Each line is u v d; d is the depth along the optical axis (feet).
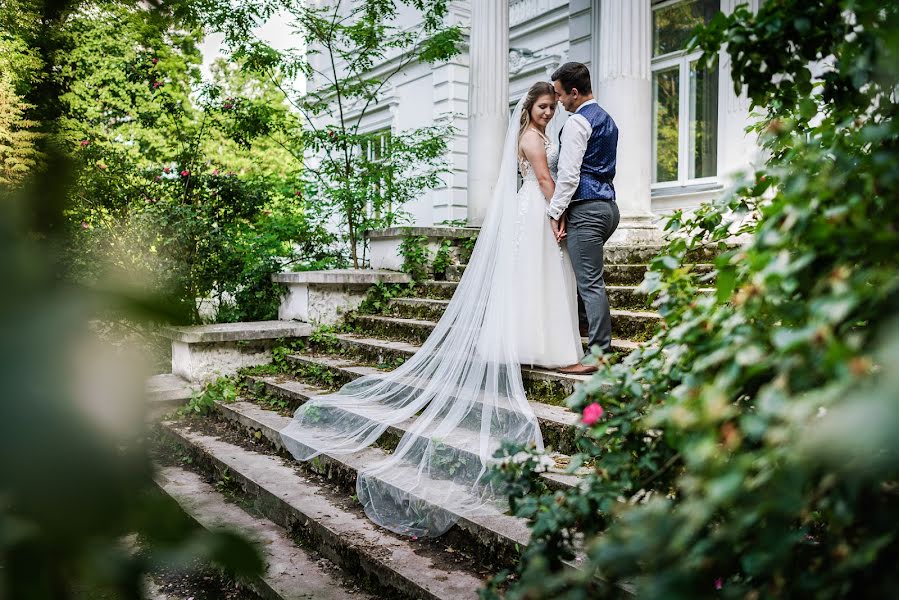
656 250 18.29
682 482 3.52
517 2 34.55
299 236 25.71
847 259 3.95
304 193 26.04
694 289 5.98
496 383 12.64
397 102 41.45
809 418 3.28
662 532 3.36
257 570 1.61
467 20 37.83
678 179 25.64
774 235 4.09
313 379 17.87
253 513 12.09
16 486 1.24
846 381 2.88
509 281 13.33
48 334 1.32
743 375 3.95
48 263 1.47
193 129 25.95
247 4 22.72
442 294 21.02
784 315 4.11
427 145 25.49
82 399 1.29
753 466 3.23
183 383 18.48
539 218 13.44
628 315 14.71
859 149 5.08
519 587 4.30
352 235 25.88
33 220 1.55
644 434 5.60
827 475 3.18
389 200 26.08
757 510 3.18
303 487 12.17
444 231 23.00
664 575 3.25
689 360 5.16
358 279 21.29
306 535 10.78
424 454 11.29
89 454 1.28
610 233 13.26
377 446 13.19
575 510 5.42
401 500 10.49
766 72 5.54
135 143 32.09
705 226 7.00
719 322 4.81
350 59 25.94
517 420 11.61
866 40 4.58
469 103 26.30
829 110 6.17
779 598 3.62
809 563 4.01
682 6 25.61
